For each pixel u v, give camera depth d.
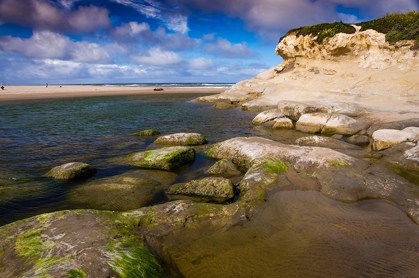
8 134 16.77
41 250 4.35
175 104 35.28
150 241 5.16
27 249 4.40
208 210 6.25
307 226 5.85
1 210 6.98
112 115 25.44
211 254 4.93
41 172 10.11
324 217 6.22
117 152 13.01
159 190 8.34
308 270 4.46
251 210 6.46
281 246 5.15
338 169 8.52
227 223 5.92
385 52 23.88
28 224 5.24
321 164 8.91
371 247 5.07
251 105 28.62
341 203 6.92
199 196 7.74
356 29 26.45
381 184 7.68
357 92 23.31
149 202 7.51
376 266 4.52
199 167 10.74
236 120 22.77
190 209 6.25
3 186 8.34
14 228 5.11
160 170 10.28
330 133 16.19
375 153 10.80
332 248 5.05
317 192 7.52
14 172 10.02
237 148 11.23
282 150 10.11
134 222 5.61
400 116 16.53
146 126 20.12
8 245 4.59
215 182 7.89
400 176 8.43
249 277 4.36
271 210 6.55
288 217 6.24
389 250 4.97
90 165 10.12
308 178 8.30
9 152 12.80
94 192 7.98
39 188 8.38
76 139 15.64
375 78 23.22
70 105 33.97
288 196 7.25
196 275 4.42
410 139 11.25
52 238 4.71
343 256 4.81
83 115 25.30
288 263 4.66
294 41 31.98
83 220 5.42
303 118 17.66
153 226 5.61
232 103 33.88
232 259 4.80
